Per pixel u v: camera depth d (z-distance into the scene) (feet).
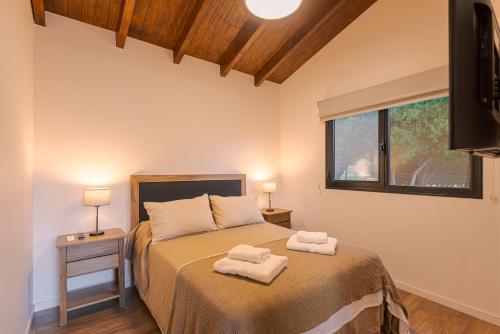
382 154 9.21
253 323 3.93
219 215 9.21
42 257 7.41
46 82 7.57
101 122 8.47
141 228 8.34
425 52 7.93
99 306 7.58
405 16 8.41
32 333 6.36
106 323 6.78
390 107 8.81
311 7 8.98
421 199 8.16
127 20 7.75
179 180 9.82
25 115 6.18
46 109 7.56
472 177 7.17
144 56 9.38
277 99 13.37
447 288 7.55
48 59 7.63
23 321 5.90
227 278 4.95
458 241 7.38
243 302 4.16
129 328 6.57
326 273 5.24
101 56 8.52
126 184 8.91
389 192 8.97
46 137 7.55
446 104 7.78
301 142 12.30
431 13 7.81
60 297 6.64
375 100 9.06
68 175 7.88
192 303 4.70
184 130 10.28
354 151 10.24
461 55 2.40
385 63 8.94
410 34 8.29
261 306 4.16
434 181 8.02
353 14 9.68
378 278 6.14
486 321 6.80
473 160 7.15
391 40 8.77
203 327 4.26
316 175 11.59
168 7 8.13
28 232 6.61
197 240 7.49
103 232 7.85
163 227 7.60
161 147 9.70
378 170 9.39
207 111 10.93
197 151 10.62
